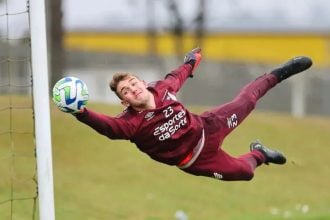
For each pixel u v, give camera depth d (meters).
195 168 21.12
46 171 23.44
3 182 40.53
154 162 50.25
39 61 23.11
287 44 122.00
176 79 21.72
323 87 78.62
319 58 119.88
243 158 22.28
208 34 125.88
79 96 19.02
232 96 84.69
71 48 109.44
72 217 38.56
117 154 50.62
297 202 46.09
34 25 23.03
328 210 43.41
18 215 35.75
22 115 51.50
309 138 59.28
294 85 77.19
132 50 129.25
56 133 51.62
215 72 85.38
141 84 20.50
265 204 45.38
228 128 21.38
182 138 20.62
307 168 53.19
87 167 47.75
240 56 122.56
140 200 43.34
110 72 91.69
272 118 63.75
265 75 22.52
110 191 44.03
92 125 19.53
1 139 47.28
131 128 20.20
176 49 106.81
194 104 84.44
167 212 42.00
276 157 22.95
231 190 47.19
